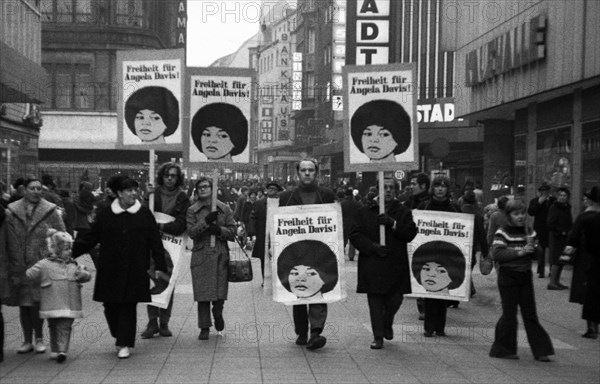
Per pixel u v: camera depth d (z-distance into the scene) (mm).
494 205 18328
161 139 10391
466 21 26469
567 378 7922
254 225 15492
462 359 8750
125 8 53688
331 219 9438
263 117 103375
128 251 8523
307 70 82375
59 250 8430
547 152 21797
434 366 8336
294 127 88625
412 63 10086
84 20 52625
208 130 10391
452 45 49531
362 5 31328
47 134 50688
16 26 26062
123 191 8656
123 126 10398
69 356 8680
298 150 84562
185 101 10367
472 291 14078
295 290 9297
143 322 11125
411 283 9945
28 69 24000
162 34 62500
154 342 9516
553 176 21281
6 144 27156
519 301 8891
